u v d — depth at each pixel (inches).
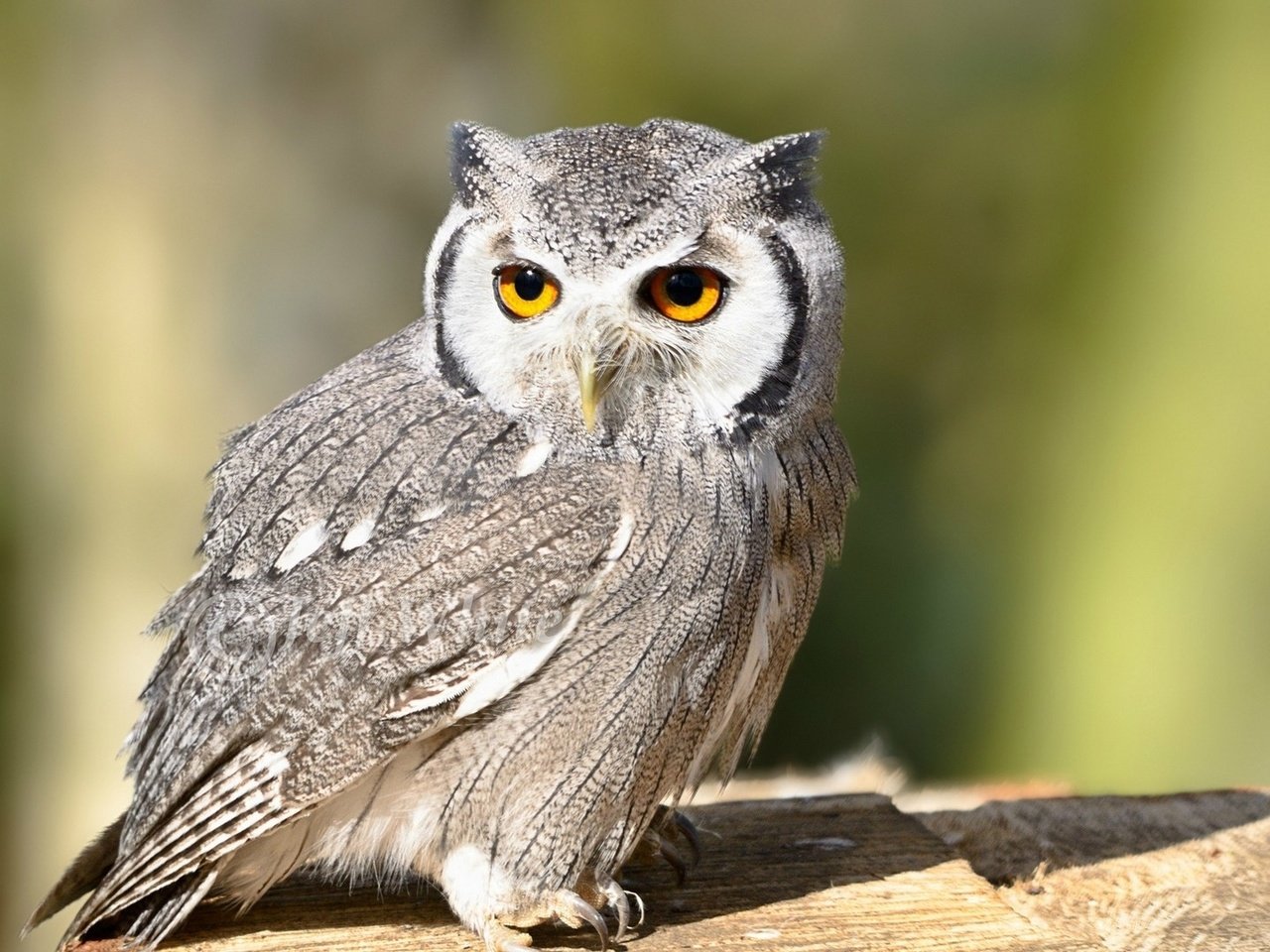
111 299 524.7
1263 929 247.9
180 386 523.8
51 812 535.2
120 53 520.1
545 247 230.1
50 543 541.0
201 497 528.7
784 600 251.4
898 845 268.5
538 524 232.4
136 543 528.4
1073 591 692.1
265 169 523.2
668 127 243.8
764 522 241.4
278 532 242.7
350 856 240.8
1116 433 705.6
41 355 542.9
